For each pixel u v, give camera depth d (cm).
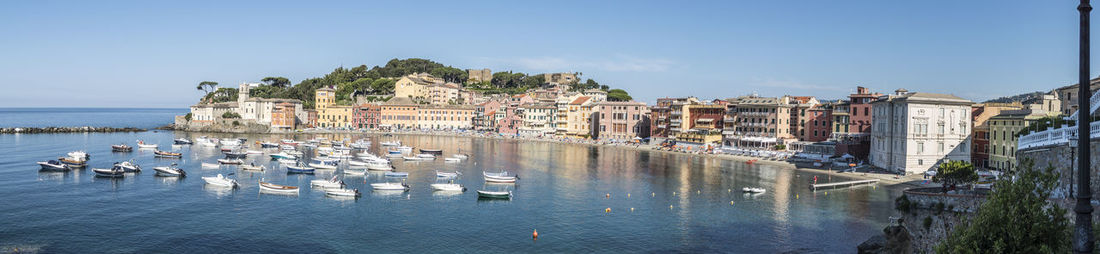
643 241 8150
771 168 16000
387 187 11669
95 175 13100
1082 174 2186
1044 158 5281
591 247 7875
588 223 9150
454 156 18300
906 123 13612
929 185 12312
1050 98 14500
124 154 18350
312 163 16300
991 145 13812
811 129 19600
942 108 13725
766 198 11125
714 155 19688
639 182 13250
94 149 19912
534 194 11588
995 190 3291
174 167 14562
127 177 12938
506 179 12912
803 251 7612
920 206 6131
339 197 10888
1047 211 3128
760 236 8350
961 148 13925
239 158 17038
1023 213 3052
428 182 12988
